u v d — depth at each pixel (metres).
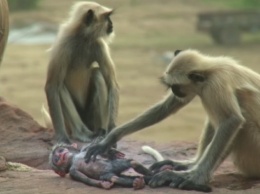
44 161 12.29
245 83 9.80
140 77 39.25
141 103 32.94
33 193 9.29
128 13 62.06
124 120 29.42
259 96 9.87
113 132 10.13
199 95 9.91
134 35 53.44
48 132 13.85
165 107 10.41
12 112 14.06
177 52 10.27
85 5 14.47
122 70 41.16
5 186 9.66
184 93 9.92
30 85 37.12
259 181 10.15
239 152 10.09
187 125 29.45
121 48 48.38
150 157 12.33
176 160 11.59
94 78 14.67
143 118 10.35
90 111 14.84
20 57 45.47
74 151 10.13
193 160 10.57
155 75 39.81
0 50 12.38
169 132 28.17
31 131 13.81
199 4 67.31
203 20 50.34
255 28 50.34
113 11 14.56
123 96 34.47
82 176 9.62
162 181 9.43
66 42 14.26
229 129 9.46
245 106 9.80
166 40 51.47
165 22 58.53
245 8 64.44
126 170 9.48
